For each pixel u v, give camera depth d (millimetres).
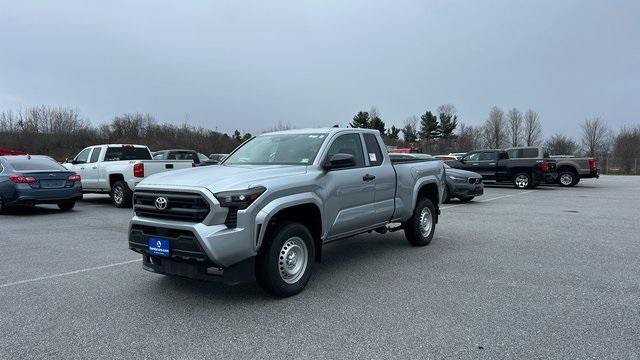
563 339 4004
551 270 6293
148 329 4289
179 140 59625
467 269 6363
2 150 22734
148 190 5059
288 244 5184
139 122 65438
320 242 5633
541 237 8773
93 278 5965
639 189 21344
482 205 14578
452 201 15820
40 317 4594
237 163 6188
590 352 3754
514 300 5027
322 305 4914
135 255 7316
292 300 5082
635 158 44375
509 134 74625
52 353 3795
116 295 5266
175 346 3922
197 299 5117
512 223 10586
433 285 5609
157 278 5949
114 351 3830
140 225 5070
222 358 3697
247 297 5188
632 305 4859
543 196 17828
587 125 59938
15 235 9164
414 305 4891
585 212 12617
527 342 3945
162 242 4812
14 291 5438
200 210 4613
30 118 60469
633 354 3717
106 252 7543
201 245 4516
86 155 15289
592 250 7586
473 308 4785
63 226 10367
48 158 13344
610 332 4148
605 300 5020
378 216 6633
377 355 3729
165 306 4898
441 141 80562
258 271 5035
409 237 7809
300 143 6113
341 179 5891
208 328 4305
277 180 5062
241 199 4648
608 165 46062
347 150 6285
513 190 21109
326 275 6082
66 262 6848
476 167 22859
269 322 4445
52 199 12352
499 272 6195
